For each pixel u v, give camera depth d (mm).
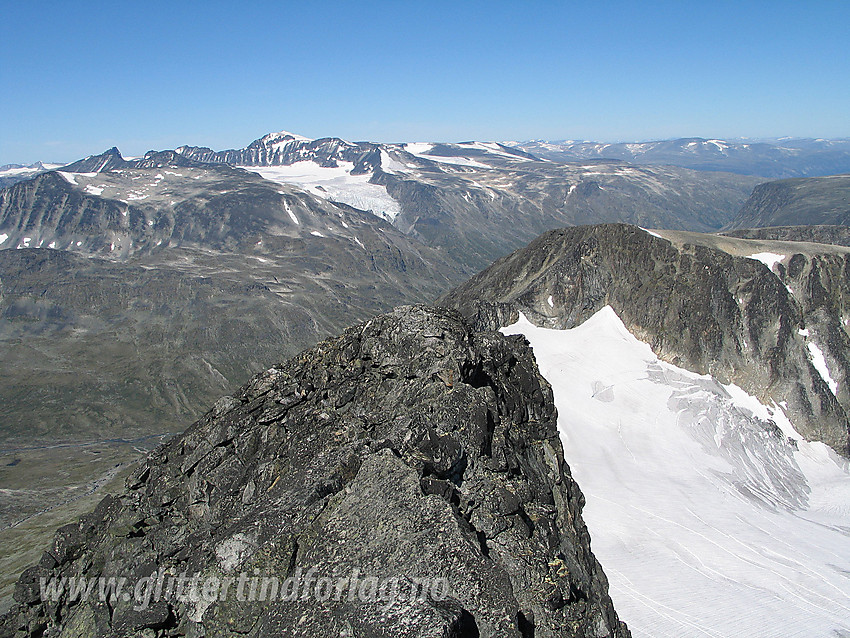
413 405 26891
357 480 22359
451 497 22016
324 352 30344
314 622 17953
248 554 20844
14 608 23734
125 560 24094
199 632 20516
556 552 24672
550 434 32750
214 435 27078
